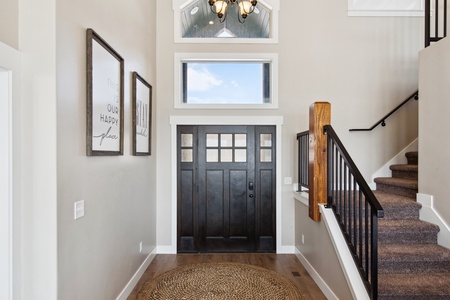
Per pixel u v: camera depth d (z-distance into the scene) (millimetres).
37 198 1599
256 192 4023
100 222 2150
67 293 1701
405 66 4059
